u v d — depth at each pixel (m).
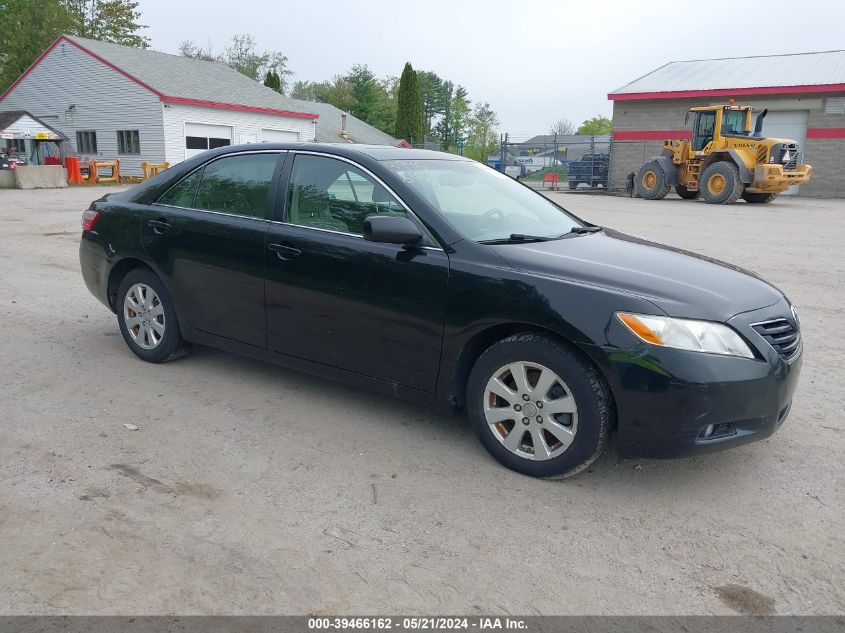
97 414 4.16
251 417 4.17
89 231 5.25
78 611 2.46
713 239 12.12
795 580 2.72
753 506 3.26
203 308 4.61
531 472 3.47
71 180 27.36
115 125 31.14
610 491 3.38
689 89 28.75
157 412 4.21
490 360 3.52
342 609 2.51
